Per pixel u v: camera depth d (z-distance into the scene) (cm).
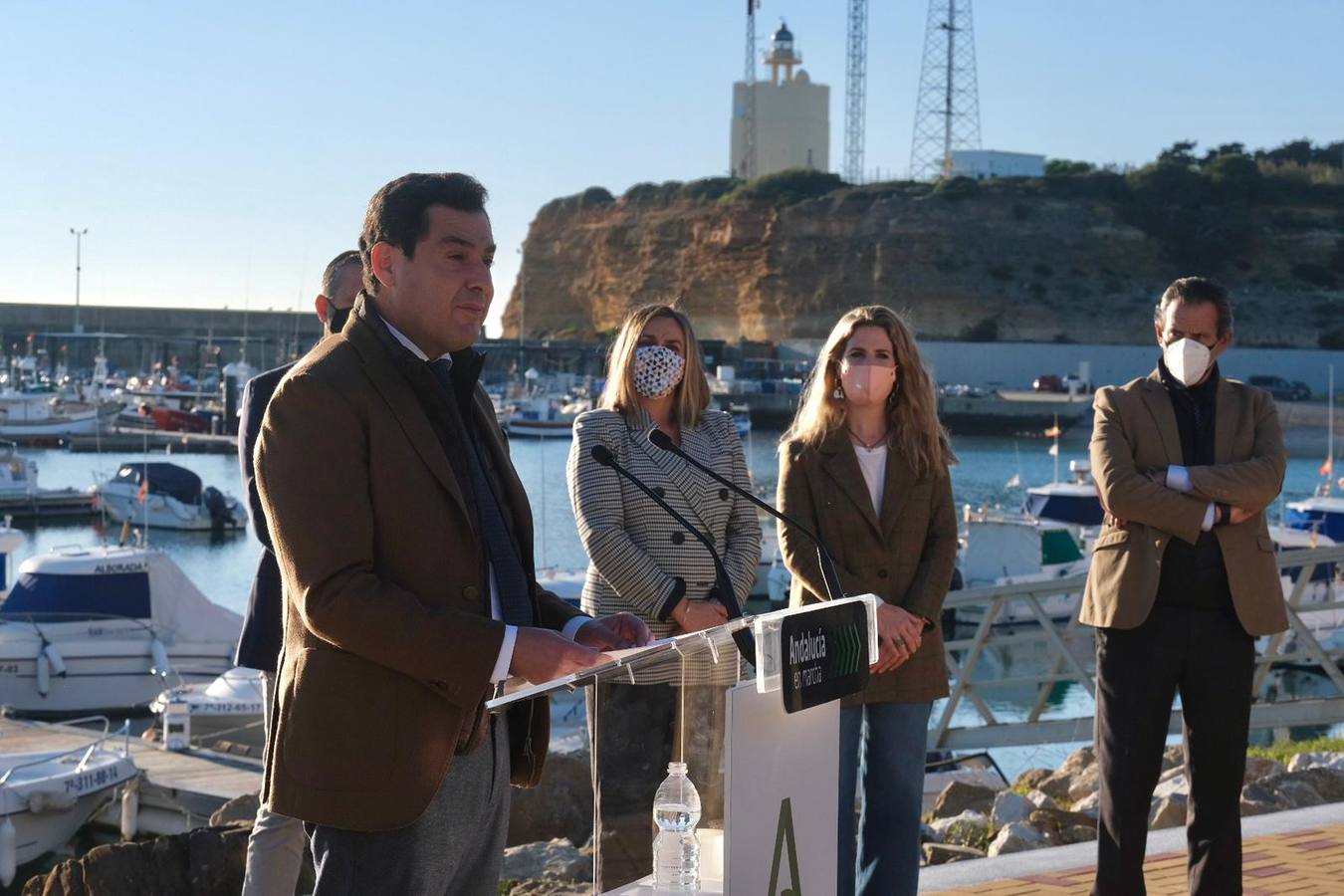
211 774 1362
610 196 13675
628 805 233
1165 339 430
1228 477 407
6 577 2470
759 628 230
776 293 11444
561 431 6994
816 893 244
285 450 243
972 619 2645
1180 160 12781
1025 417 8175
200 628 2086
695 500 409
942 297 10950
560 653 237
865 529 419
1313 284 11169
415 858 247
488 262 262
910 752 413
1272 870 470
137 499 4062
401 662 237
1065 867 481
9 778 1241
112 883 566
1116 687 418
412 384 255
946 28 12825
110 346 12044
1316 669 1992
